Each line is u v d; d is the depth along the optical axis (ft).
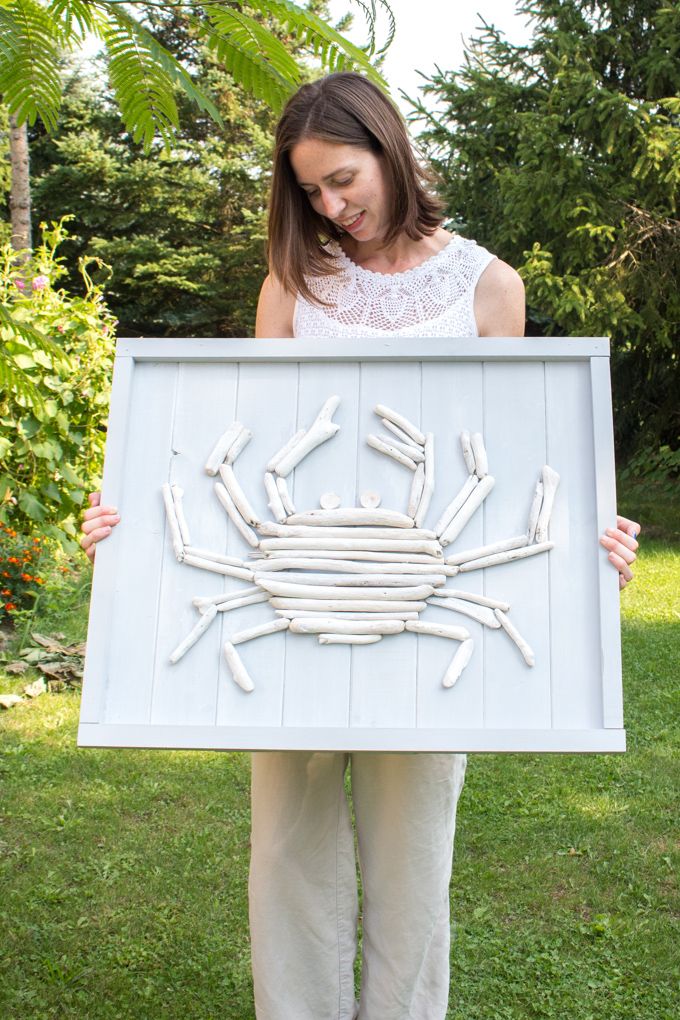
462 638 5.28
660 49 30.35
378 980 6.17
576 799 11.34
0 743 12.80
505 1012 7.35
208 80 48.16
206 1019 7.22
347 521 5.46
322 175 5.66
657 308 31.55
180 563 5.51
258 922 6.11
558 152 28.76
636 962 8.02
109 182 51.83
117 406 5.68
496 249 34.27
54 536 17.89
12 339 15.15
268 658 5.35
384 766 5.94
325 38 4.94
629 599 21.65
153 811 10.99
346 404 5.71
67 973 7.76
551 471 5.47
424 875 6.03
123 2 4.66
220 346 5.72
